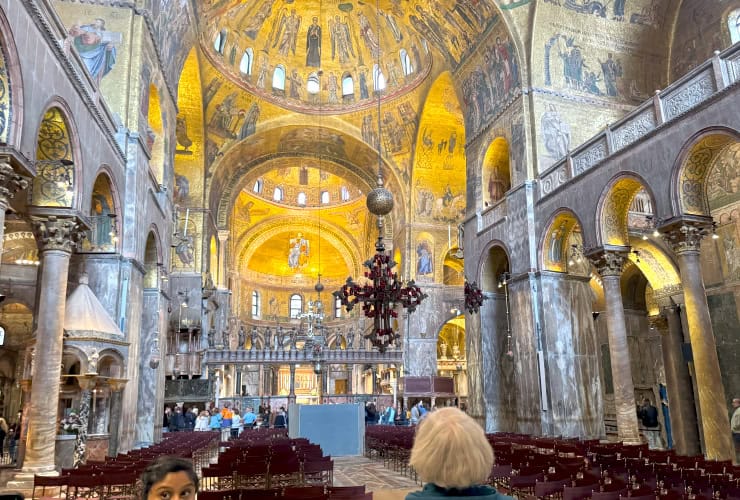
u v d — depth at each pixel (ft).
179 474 7.18
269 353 96.94
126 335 45.34
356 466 50.62
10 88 27.37
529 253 61.72
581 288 61.98
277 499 19.53
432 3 75.82
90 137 38.58
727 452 39.22
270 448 38.22
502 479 29.86
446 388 95.35
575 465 27.84
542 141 63.87
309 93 106.52
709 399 40.37
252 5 92.07
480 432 6.53
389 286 46.62
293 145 113.29
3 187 27.55
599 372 60.34
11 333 75.00
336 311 158.30
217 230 111.45
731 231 57.11
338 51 105.70
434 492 6.29
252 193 143.23
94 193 44.96
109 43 48.57
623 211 53.11
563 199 57.67
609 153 51.85
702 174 44.55
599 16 68.03
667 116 46.01
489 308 72.38
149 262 60.44
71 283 45.03
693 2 66.13
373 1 92.79
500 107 70.18
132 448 47.42
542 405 57.62
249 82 99.19
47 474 31.94
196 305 93.61
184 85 90.22
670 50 69.26
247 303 151.94
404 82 101.40
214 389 94.22
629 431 47.67
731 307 56.75
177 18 62.59
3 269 61.21
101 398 43.32
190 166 99.81
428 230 108.99
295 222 152.66
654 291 68.64
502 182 75.77
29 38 28.76
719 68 41.39
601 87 67.51
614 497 18.57
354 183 120.47
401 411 97.86
